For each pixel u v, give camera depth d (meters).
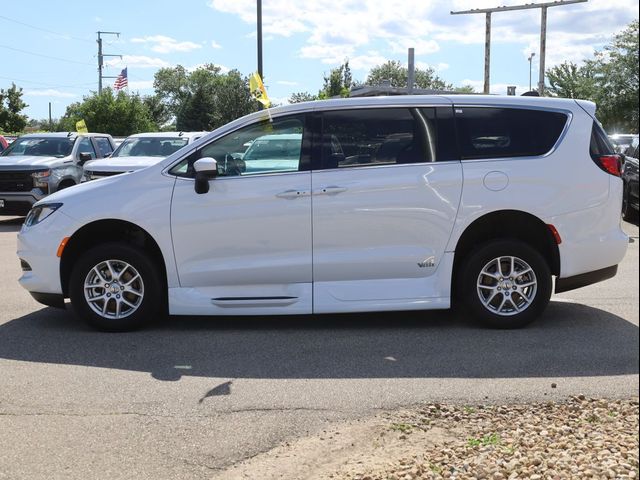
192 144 6.75
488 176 6.59
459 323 7.00
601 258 6.71
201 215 6.59
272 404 4.87
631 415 4.45
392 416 4.60
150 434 4.38
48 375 5.52
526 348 6.14
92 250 6.66
